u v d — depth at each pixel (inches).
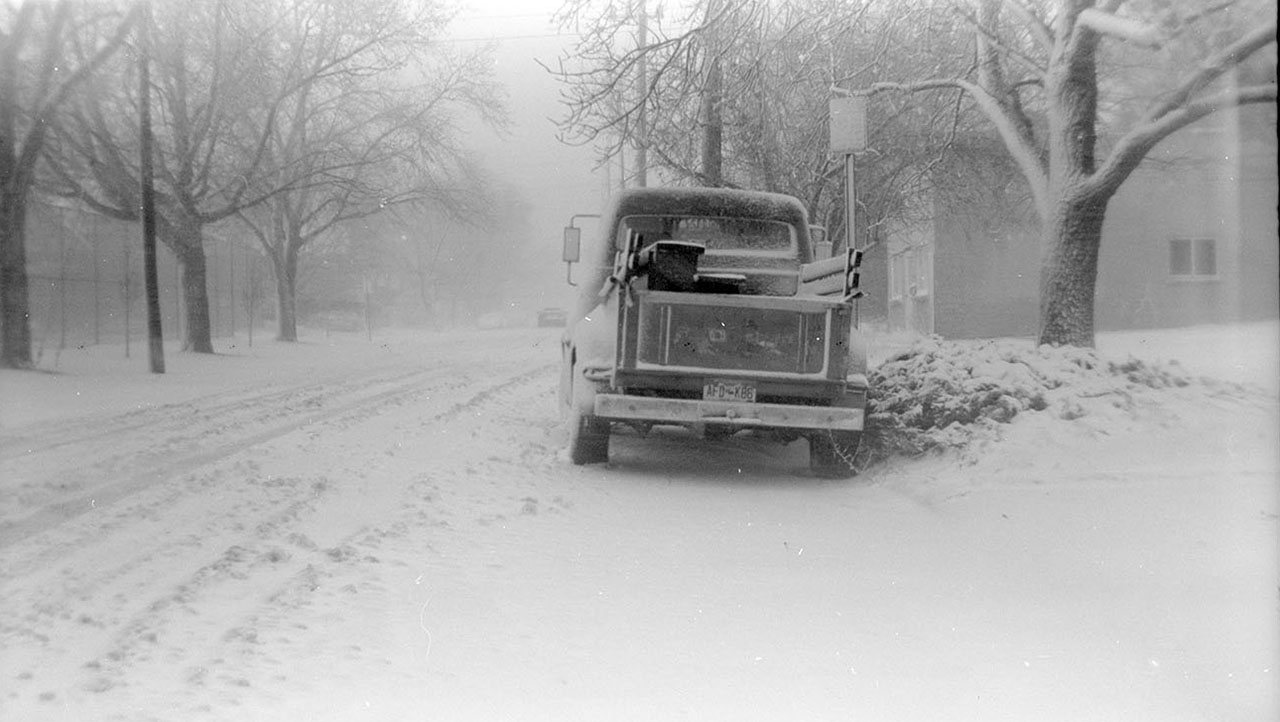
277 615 227.0
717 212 485.4
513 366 1098.7
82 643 208.7
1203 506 324.2
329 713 176.4
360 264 2509.8
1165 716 182.2
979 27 632.4
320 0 1339.8
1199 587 257.0
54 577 255.9
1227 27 551.5
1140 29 546.0
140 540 295.1
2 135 930.1
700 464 462.0
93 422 576.7
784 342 401.4
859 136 497.4
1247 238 923.4
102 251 1375.5
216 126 1246.9
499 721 176.6
